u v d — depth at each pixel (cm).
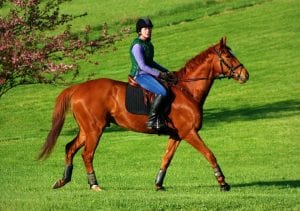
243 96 3822
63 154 2636
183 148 2636
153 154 2556
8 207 1246
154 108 1499
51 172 2184
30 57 2958
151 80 1502
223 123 3159
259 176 2002
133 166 2314
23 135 3269
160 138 2895
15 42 2972
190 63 1560
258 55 4709
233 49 4903
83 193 1452
